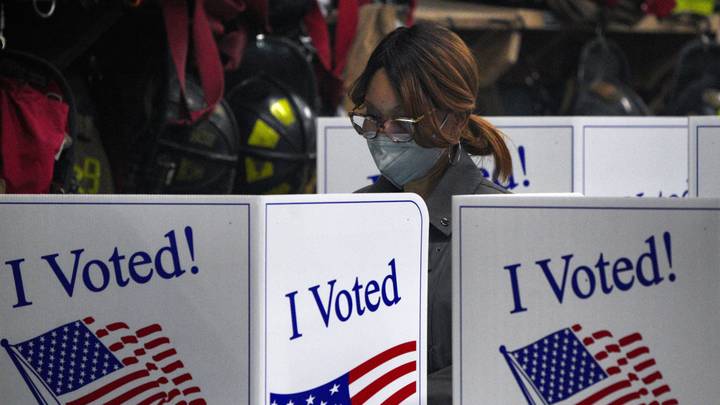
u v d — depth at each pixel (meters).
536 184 10.60
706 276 4.95
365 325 5.87
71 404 5.66
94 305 5.59
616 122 10.62
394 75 6.92
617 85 21.12
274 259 5.29
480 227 5.31
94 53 13.85
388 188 7.77
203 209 5.32
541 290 5.22
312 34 15.87
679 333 5.01
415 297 6.20
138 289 5.49
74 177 12.11
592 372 5.16
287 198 5.35
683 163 10.81
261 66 15.00
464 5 21.06
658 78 25.30
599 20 21.36
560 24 21.19
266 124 14.52
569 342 5.19
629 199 5.08
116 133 13.59
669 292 5.02
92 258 5.58
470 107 7.02
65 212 5.61
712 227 4.93
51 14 12.78
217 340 5.32
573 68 23.23
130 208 5.49
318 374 5.59
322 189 10.72
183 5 12.92
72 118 11.36
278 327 5.33
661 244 5.03
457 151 7.36
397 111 6.99
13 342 5.73
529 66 22.89
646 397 5.09
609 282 5.11
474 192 7.32
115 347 5.55
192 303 5.37
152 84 13.41
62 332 5.65
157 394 5.46
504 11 20.69
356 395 5.84
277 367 5.34
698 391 4.99
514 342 5.27
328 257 5.61
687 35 24.53
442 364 6.96
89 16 12.96
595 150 10.59
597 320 5.14
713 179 7.97
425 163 7.27
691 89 22.06
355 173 10.66
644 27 22.78
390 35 7.16
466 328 5.35
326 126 10.70
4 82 10.83
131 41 13.76
